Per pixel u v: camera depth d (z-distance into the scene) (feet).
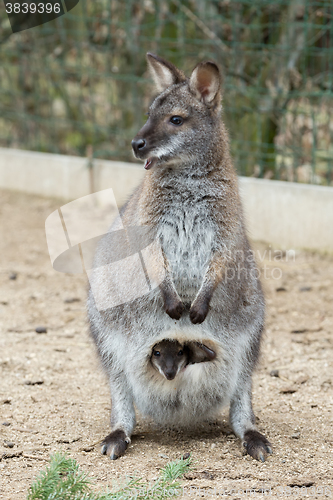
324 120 37.70
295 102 37.55
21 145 50.21
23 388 23.53
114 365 20.34
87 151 44.70
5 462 18.26
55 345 27.48
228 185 20.22
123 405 20.12
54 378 24.44
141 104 43.29
